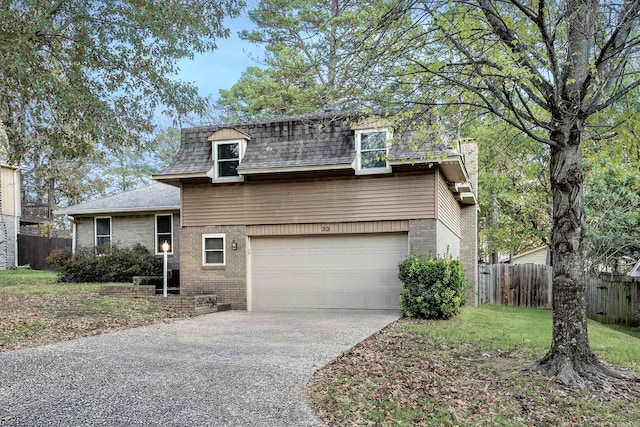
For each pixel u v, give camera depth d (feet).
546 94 22.12
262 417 15.51
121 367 21.17
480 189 72.18
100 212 61.31
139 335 29.35
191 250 46.50
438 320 37.55
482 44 23.90
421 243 40.70
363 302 42.70
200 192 46.50
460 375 21.36
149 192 65.57
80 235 63.98
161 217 60.39
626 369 22.81
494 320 39.22
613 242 59.21
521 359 24.23
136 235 61.31
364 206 42.27
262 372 20.70
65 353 23.72
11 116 35.65
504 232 72.90
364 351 25.54
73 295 43.06
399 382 19.90
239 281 45.09
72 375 19.74
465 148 54.54
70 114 34.35
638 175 42.29
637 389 19.74
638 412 17.26
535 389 19.49
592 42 23.22
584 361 21.17
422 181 40.93
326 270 43.70
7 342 25.66
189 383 18.90
